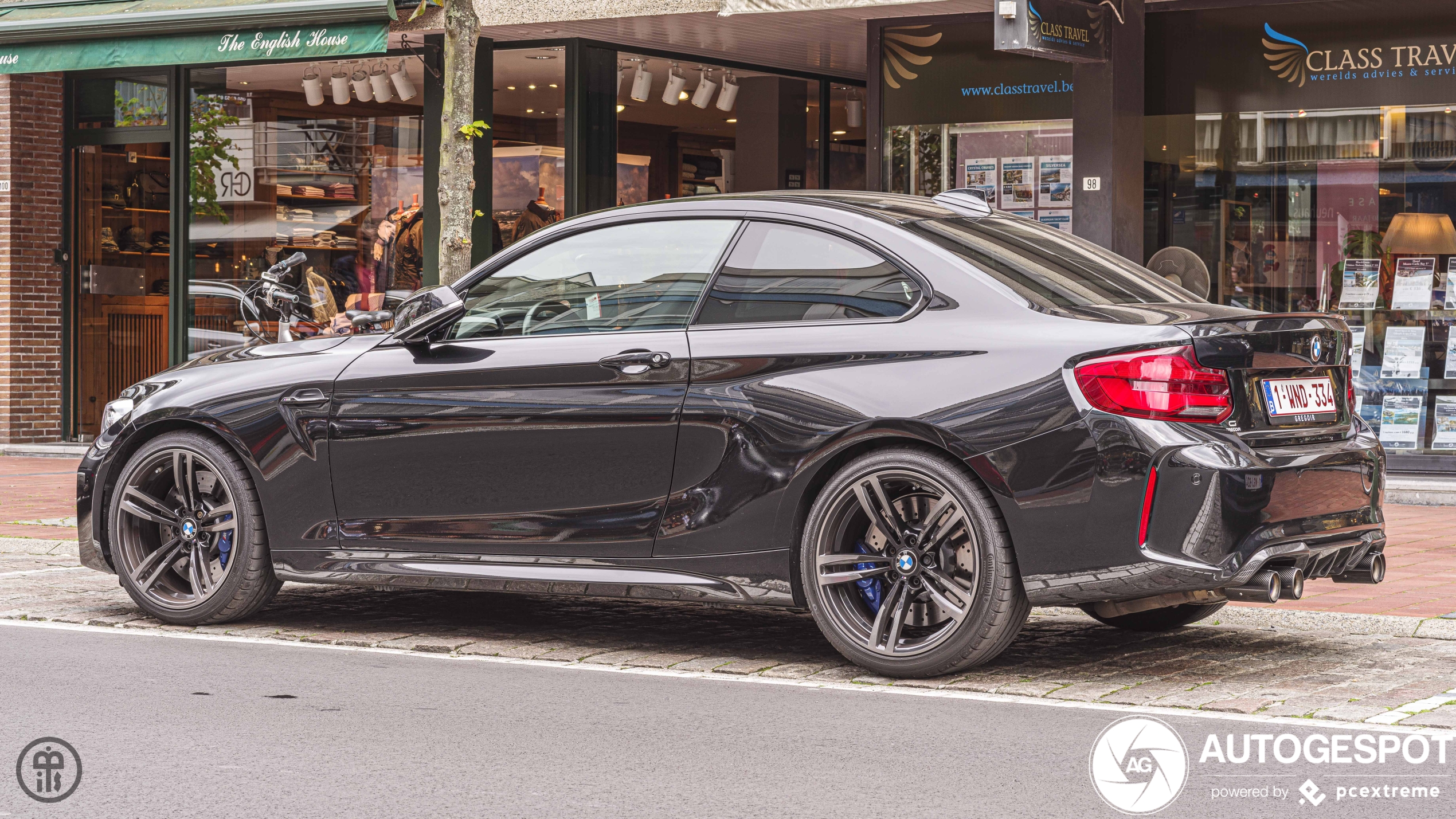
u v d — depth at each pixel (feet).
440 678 18.72
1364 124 38.34
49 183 51.49
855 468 18.20
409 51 45.52
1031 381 17.39
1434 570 25.84
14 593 25.17
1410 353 38.47
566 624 22.58
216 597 21.86
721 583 18.99
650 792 13.67
